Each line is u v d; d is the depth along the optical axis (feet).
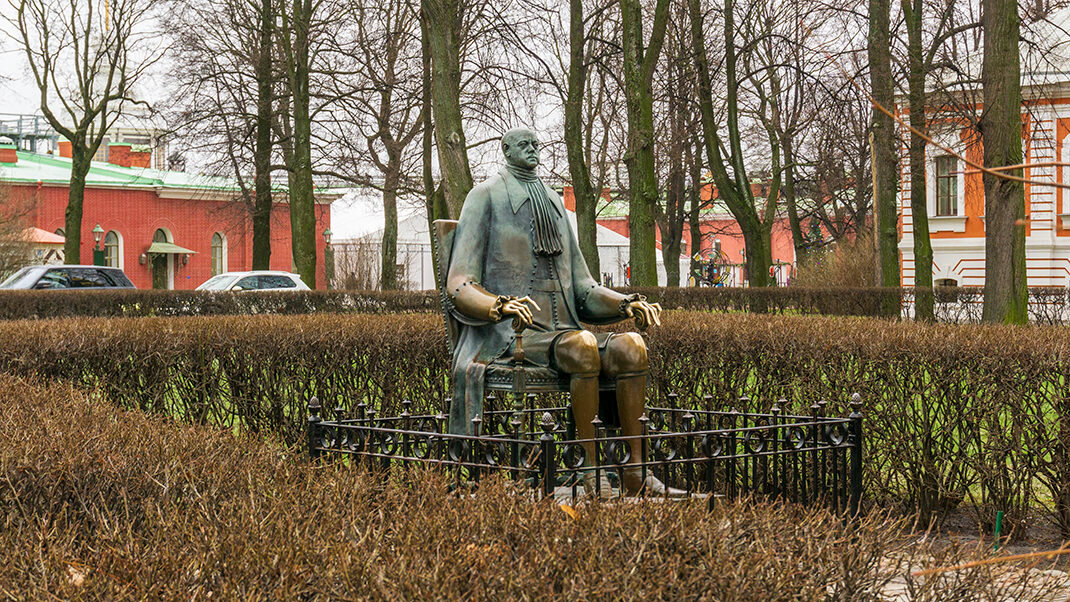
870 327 28.35
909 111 69.92
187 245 192.95
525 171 21.47
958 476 25.94
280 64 107.65
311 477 13.98
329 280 155.53
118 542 11.53
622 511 11.73
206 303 82.79
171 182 194.18
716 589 10.44
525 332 20.57
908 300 86.12
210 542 10.90
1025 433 23.54
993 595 12.98
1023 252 56.80
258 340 30.89
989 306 57.21
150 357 30.32
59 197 180.04
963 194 121.08
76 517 13.61
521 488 13.15
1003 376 23.66
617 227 244.22
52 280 99.09
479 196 21.06
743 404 23.21
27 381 27.37
